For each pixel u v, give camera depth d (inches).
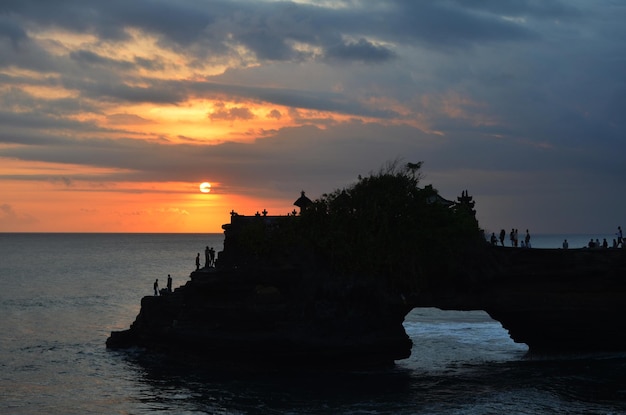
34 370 2439.7
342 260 2501.2
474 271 2551.7
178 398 2044.8
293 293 2458.2
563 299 2551.7
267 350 2383.1
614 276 2559.1
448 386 2154.3
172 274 6904.5
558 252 2578.7
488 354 2699.3
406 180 2672.2
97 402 2016.5
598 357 2588.6
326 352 2396.7
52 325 3513.8
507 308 2551.7
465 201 2812.5
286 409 1898.4
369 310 2484.0
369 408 1895.9
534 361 2544.3
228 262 2596.0
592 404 1919.3
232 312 2420.0
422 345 2906.0
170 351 2593.5
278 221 2598.4
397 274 2522.1
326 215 2581.2
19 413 1921.8
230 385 2193.7
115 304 4429.1
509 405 1911.9
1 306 4313.5
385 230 2529.5
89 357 2652.6
